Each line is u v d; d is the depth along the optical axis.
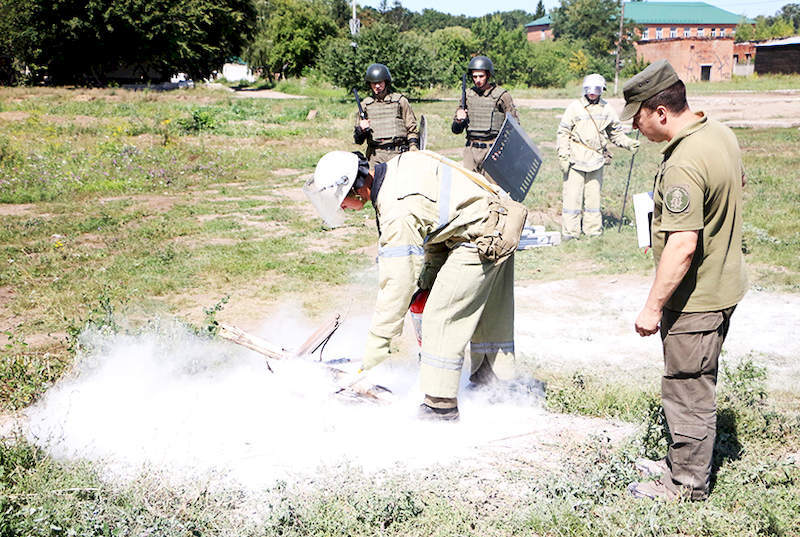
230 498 3.13
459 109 8.90
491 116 8.76
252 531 2.88
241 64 74.25
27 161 15.73
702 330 2.92
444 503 3.08
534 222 10.40
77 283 7.44
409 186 3.49
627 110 2.98
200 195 13.60
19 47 39.91
